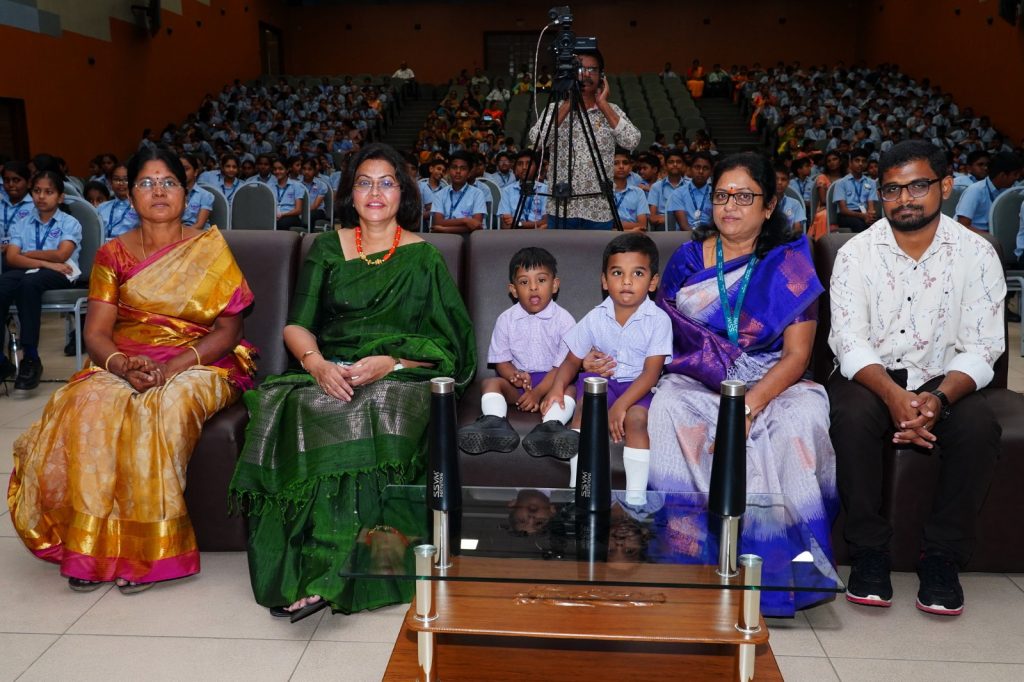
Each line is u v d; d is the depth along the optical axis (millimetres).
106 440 2100
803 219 5719
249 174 9031
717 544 1561
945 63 14742
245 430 2217
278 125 14242
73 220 4188
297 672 1769
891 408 2018
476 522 1653
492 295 2641
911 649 1843
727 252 2275
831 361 2424
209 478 2246
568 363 2342
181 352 2330
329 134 13617
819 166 8586
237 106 14961
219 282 2367
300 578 1972
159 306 2322
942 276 2123
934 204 2047
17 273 4031
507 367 2447
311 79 17469
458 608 1592
